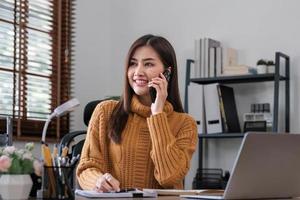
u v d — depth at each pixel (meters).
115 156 1.67
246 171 1.18
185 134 1.70
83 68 3.93
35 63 3.52
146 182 1.66
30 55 3.49
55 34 3.68
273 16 3.52
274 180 1.26
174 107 1.78
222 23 3.71
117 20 4.18
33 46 3.51
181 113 1.77
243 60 3.61
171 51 1.76
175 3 3.93
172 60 1.76
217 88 3.40
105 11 4.18
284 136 1.20
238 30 3.64
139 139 1.68
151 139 1.62
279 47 3.47
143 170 1.66
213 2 3.76
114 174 1.67
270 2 3.54
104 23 4.17
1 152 1.14
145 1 4.07
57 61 3.66
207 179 3.40
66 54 3.72
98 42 4.10
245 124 3.40
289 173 1.28
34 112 3.47
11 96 3.32
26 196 1.14
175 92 1.78
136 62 1.73
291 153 1.24
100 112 1.75
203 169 3.50
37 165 1.15
